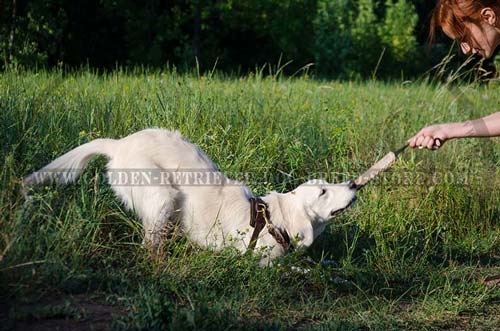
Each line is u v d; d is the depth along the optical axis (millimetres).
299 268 5266
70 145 6219
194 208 5305
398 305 5066
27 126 6219
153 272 4809
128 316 4008
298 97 9781
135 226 5449
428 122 8766
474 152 7734
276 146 7410
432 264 6102
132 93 8141
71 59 22891
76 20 22969
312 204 5344
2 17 20031
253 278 4910
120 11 23406
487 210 7066
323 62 24719
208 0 24672
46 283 4395
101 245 4898
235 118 7629
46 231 4621
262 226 5262
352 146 8039
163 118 7129
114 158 5504
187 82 8688
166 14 24688
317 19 24859
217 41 25781
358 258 6008
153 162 5328
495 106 8531
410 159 7582
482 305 5059
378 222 6449
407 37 24250
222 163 6570
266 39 26859
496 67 8867
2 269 4176
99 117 6965
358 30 24438
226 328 4090
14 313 3979
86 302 4324
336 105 9398
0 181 5016
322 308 4777
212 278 4887
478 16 3676
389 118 8898
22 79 8562
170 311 4066
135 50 23812
